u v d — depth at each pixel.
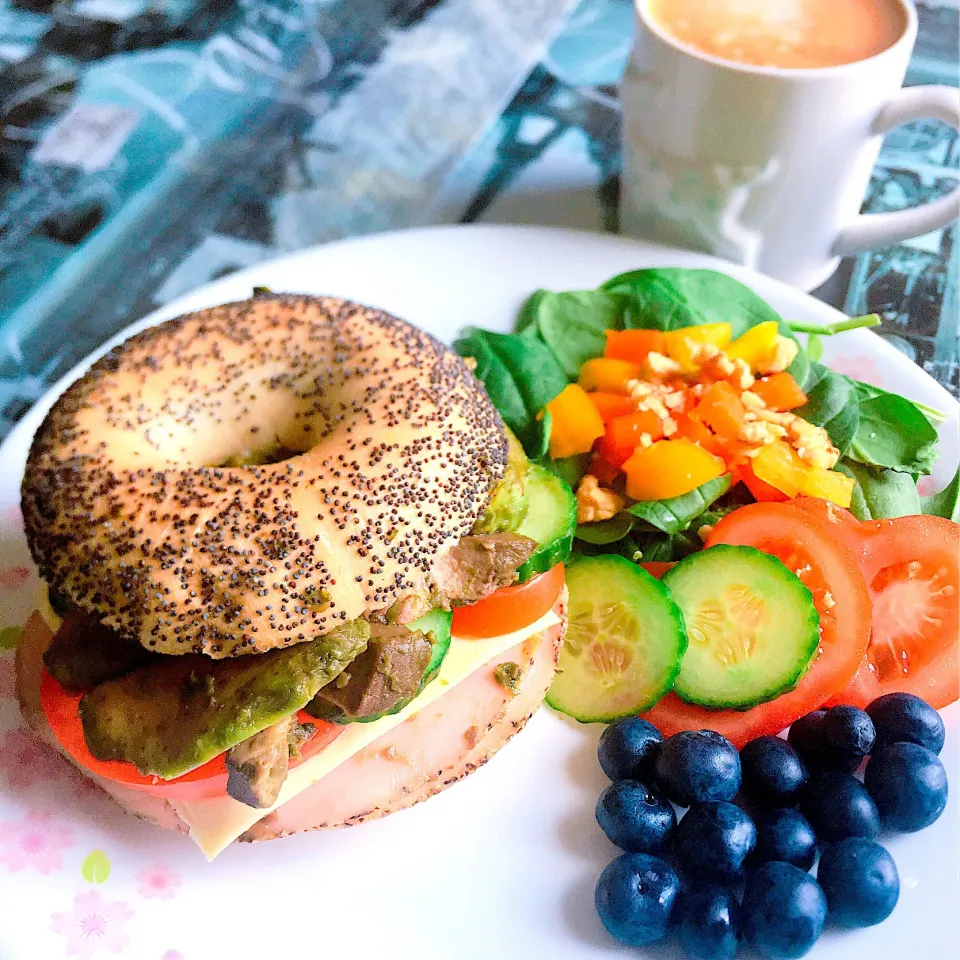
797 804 0.27
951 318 0.37
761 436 0.31
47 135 0.44
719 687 0.28
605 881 0.25
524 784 0.28
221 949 0.25
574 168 0.42
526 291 0.36
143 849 0.26
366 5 0.50
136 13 0.50
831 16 0.35
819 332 0.35
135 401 0.26
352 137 0.44
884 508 0.32
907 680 0.29
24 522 0.26
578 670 0.29
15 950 0.24
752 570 0.29
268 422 0.27
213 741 0.23
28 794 0.26
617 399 0.33
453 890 0.26
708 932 0.24
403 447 0.25
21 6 0.50
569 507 0.28
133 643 0.25
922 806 0.26
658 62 0.33
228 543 0.24
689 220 0.37
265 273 0.36
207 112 0.45
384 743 0.27
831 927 0.25
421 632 0.25
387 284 0.36
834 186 0.35
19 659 0.28
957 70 0.42
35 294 0.38
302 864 0.26
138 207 0.41
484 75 0.46
